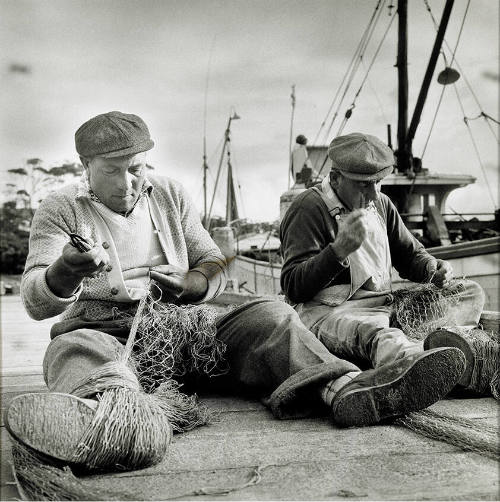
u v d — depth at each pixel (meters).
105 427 1.71
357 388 2.10
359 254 2.85
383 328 2.61
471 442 1.86
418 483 1.61
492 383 2.52
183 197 2.66
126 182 2.34
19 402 1.71
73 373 2.00
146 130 2.35
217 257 2.63
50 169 24.88
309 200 2.84
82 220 2.36
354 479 1.65
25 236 25.84
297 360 2.30
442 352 2.06
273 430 2.13
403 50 9.09
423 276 3.06
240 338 2.46
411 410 2.11
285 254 2.83
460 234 8.88
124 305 2.42
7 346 4.89
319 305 2.87
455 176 8.57
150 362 2.35
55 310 2.12
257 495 1.56
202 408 2.28
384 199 3.07
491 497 1.52
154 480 1.69
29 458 1.72
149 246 2.48
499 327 2.98
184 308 2.45
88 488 1.56
